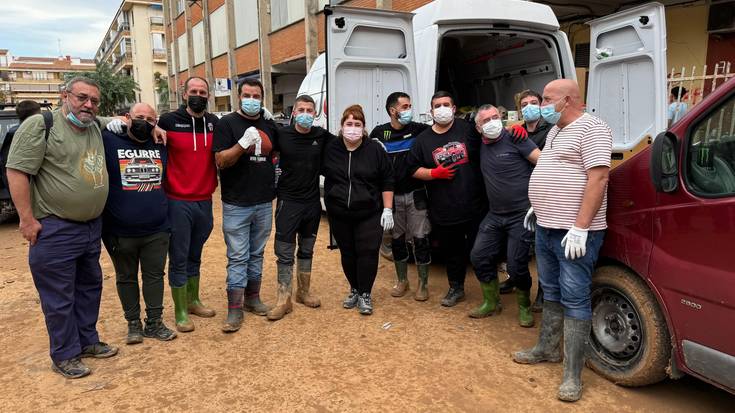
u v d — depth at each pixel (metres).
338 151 4.24
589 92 5.86
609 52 5.57
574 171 2.92
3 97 72.62
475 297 4.74
